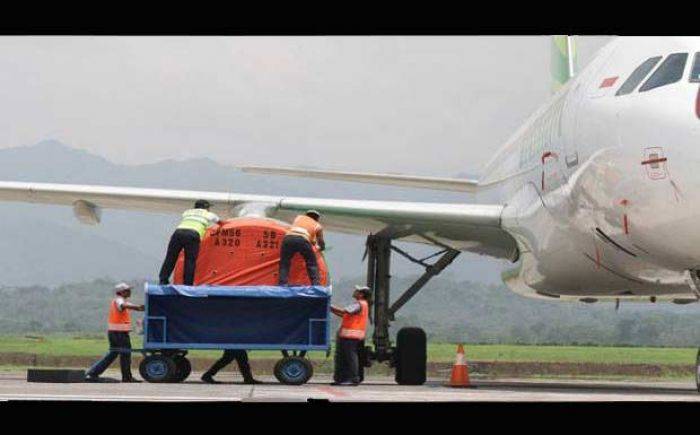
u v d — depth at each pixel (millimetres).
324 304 30094
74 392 25062
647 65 27688
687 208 25344
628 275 30609
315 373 50594
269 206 37312
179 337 30266
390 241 39094
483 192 43281
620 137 27078
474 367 55938
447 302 162875
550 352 70062
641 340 106250
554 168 31203
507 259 38281
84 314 163000
